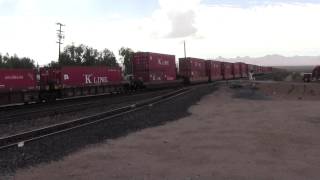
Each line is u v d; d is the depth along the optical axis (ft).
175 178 35.27
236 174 36.27
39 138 56.54
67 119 84.53
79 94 164.55
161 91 191.83
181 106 107.86
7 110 113.70
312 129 63.67
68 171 38.58
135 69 202.08
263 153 45.42
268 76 431.02
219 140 54.24
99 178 35.83
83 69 167.73
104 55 445.78
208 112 93.81
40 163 42.01
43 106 122.42
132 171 37.99
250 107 105.50
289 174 36.35
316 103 118.01
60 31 310.04
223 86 213.25
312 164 40.14
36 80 139.85
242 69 393.29
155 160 42.68
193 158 43.21
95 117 80.84
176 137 57.77
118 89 192.75
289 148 48.24
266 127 66.18
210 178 35.06
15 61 410.31
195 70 256.93
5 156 45.09
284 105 111.14
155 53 207.72
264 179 34.76
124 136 60.08
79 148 50.26
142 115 86.43
